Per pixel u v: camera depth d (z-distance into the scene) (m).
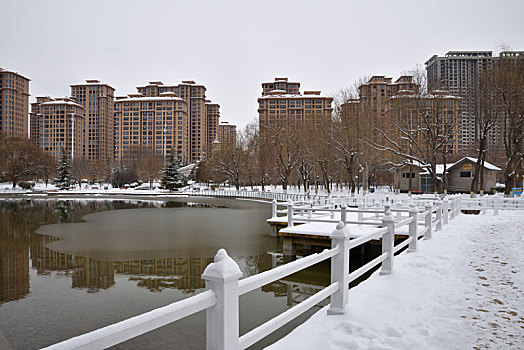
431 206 11.56
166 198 61.31
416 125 40.66
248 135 75.88
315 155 49.72
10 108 169.62
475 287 6.36
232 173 70.44
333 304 5.04
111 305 10.27
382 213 17.59
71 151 165.50
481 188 39.19
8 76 169.12
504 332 4.47
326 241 15.73
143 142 172.50
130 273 13.56
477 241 10.95
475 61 69.94
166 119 171.75
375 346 3.99
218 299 2.67
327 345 4.00
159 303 10.46
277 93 133.00
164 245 18.72
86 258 15.97
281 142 56.66
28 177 83.88
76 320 9.22
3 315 9.53
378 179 82.56
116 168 116.56
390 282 6.66
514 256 8.82
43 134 166.88
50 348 1.71
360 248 16.66
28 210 39.53
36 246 18.70
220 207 43.22
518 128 34.69
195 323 8.84
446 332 4.45
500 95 35.59
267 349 3.88
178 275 13.28
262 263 15.16
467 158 49.56
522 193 38.31
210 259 15.64
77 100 190.00
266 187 84.12
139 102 172.00
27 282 12.52
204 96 198.38
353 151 44.03
